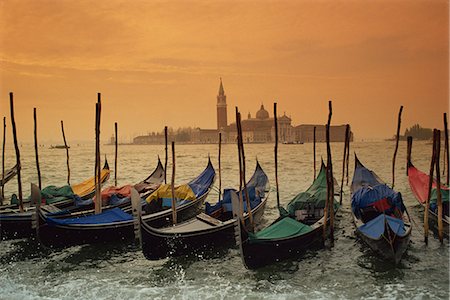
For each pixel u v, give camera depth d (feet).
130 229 45.03
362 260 40.83
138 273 38.96
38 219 41.14
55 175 128.47
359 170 64.13
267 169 141.69
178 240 40.32
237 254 43.47
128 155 264.31
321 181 56.85
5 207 52.85
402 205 45.96
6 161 190.90
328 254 42.63
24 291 35.14
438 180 43.19
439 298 32.91
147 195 60.13
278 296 33.63
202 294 34.24
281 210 46.62
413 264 39.50
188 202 53.57
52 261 42.19
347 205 65.62
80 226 42.29
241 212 36.47
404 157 186.91
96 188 50.34
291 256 40.04
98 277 38.11
